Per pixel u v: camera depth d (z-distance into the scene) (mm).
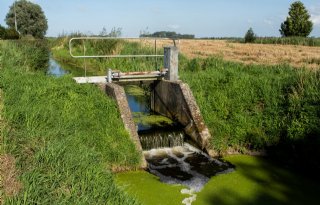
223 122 9312
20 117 6434
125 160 7484
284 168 8000
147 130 9547
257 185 7133
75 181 5016
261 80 10680
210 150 8719
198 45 36469
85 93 8734
